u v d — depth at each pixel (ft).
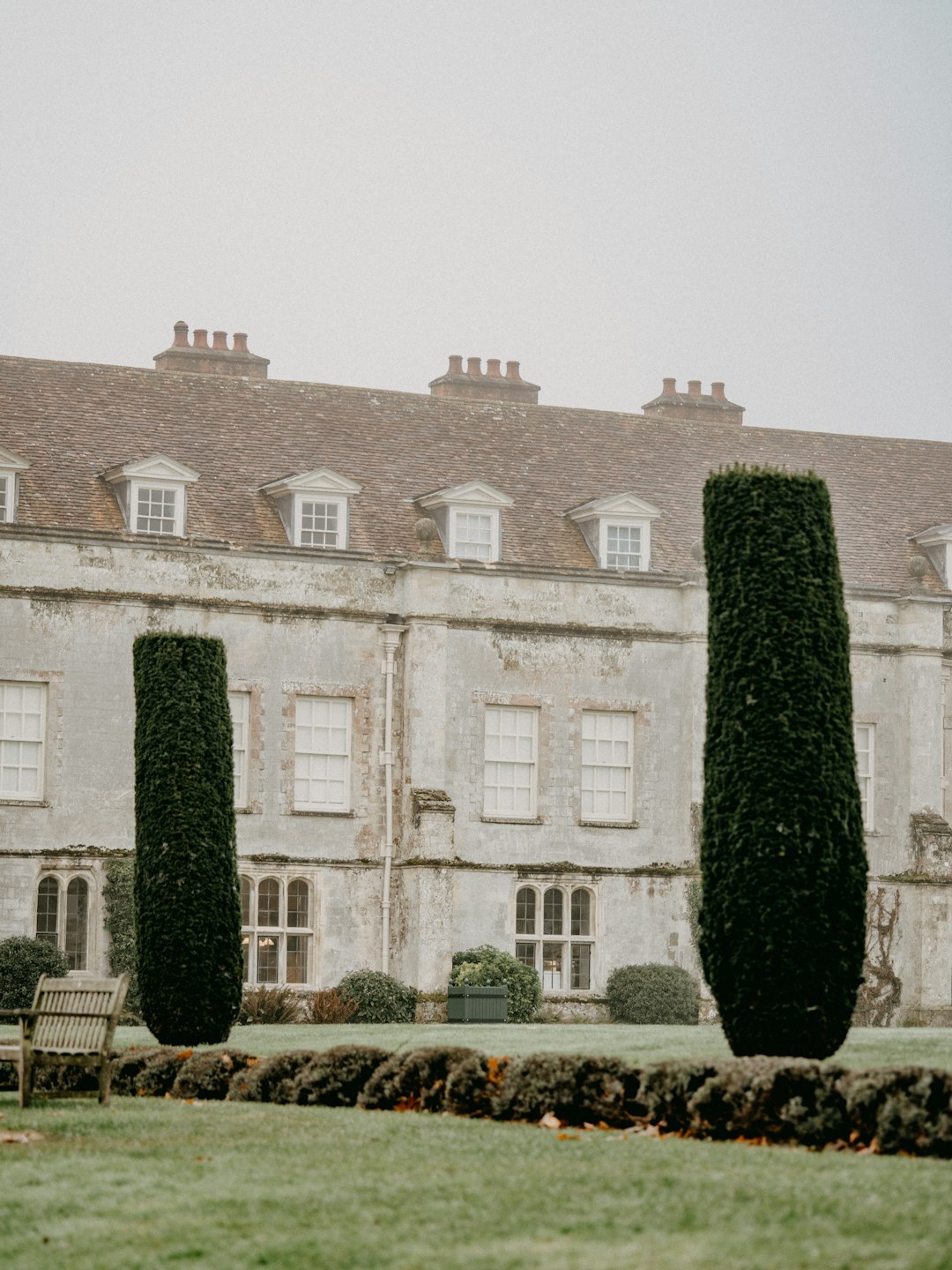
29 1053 59.67
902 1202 38.75
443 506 126.41
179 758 85.92
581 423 141.79
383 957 119.85
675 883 124.88
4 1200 42.65
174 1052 65.26
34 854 112.98
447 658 122.52
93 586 115.85
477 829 122.21
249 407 132.46
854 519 139.44
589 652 125.70
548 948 123.44
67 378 129.18
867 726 129.49
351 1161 46.57
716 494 69.15
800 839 65.05
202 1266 37.06
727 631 67.62
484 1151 47.42
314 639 120.57
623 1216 39.01
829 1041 64.54
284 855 118.52
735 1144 48.08
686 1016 120.47
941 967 126.31
